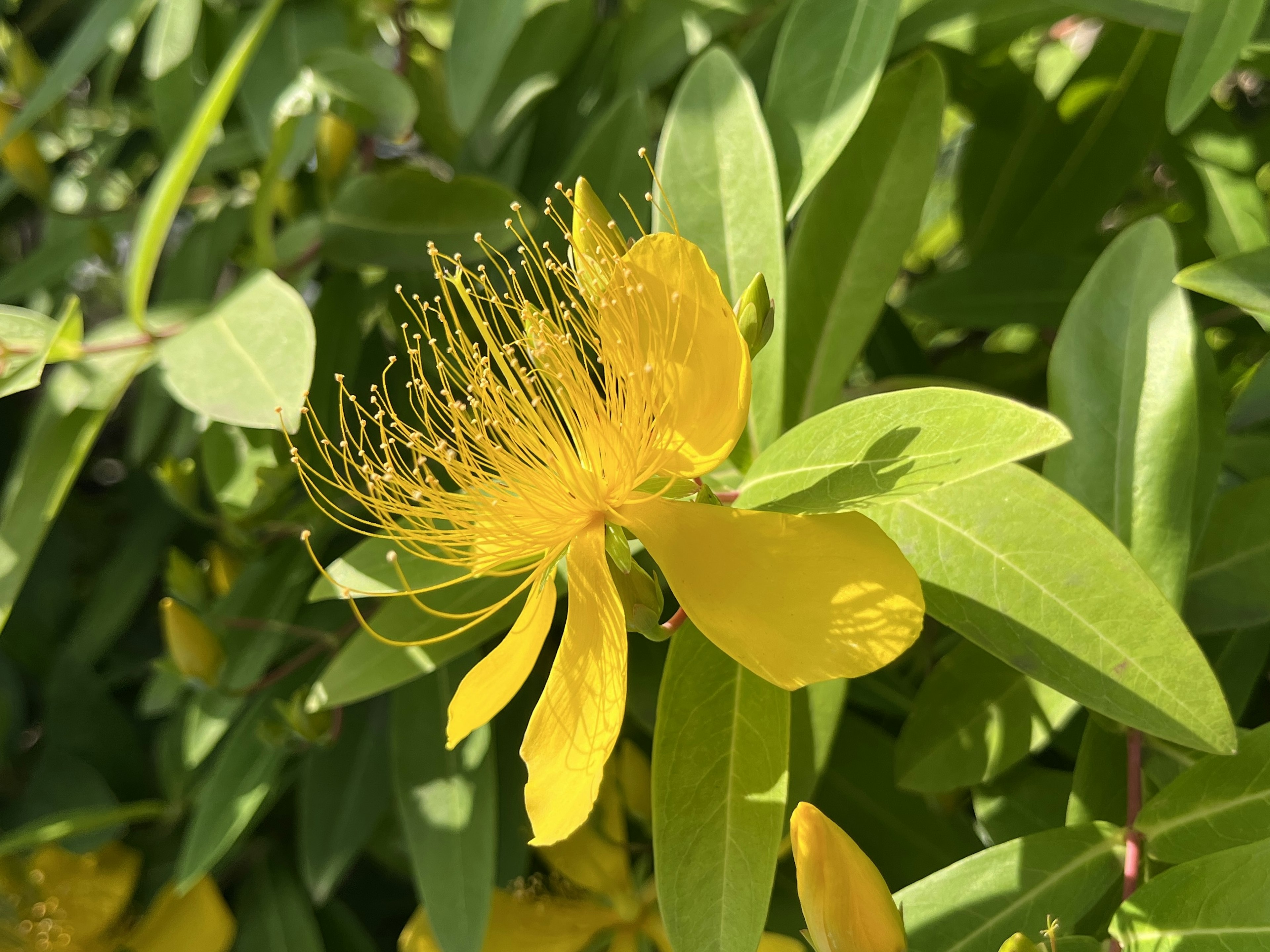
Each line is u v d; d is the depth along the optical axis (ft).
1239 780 0.34
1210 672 0.31
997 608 0.34
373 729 0.55
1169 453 0.37
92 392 0.49
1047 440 0.28
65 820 0.55
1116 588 0.33
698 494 0.35
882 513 0.36
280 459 0.50
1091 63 0.56
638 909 0.53
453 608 0.43
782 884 0.48
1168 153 0.57
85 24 0.57
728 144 0.42
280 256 0.54
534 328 0.35
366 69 0.54
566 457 0.35
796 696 0.41
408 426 0.51
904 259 0.43
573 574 0.35
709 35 0.54
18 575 0.47
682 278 0.34
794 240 0.44
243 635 0.54
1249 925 0.30
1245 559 0.39
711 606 0.32
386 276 0.57
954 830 0.47
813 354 0.43
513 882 0.52
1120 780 0.38
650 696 0.48
